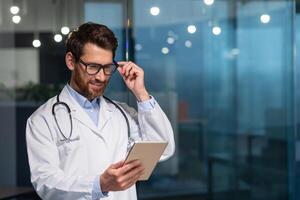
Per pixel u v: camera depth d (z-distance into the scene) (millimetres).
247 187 5758
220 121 5746
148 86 5344
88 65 1544
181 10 5082
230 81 5551
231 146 5797
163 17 5004
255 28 5324
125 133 1764
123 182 1412
